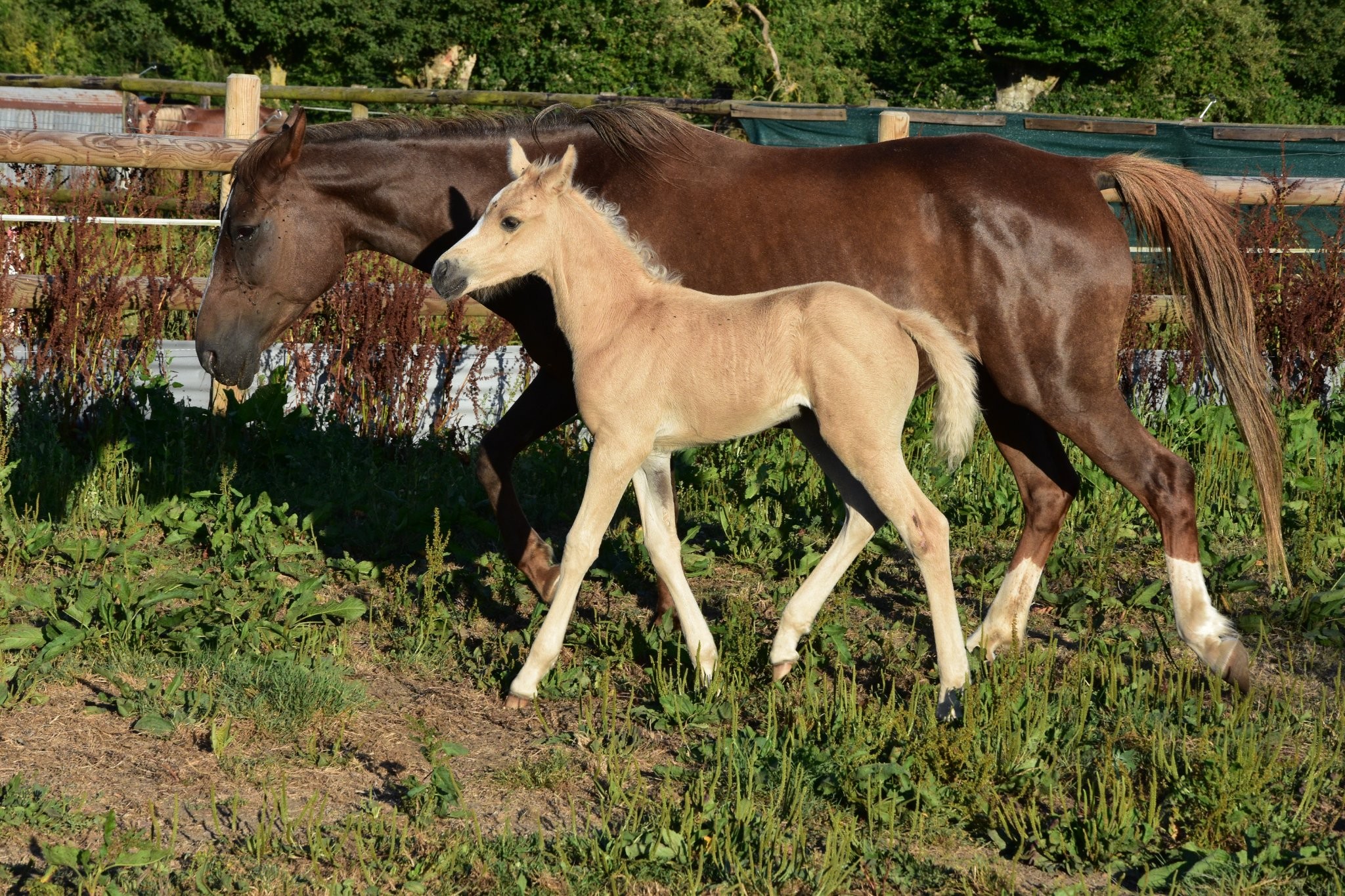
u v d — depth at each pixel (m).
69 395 8.23
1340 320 9.47
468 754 4.79
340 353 8.93
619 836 4.11
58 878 3.79
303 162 5.97
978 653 5.45
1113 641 5.94
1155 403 9.52
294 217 5.97
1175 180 5.59
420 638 5.78
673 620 6.05
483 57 27.47
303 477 8.05
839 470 5.37
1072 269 5.37
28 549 6.57
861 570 7.02
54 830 4.07
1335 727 4.96
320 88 14.80
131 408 8.27
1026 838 4.21
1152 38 31.03
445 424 9.06
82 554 6.57
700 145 5.81
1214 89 32.28
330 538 7.20
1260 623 6.04
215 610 5.80
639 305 5.07
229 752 4.72
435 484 7.93
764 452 8.53
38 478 7.43
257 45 28.42
